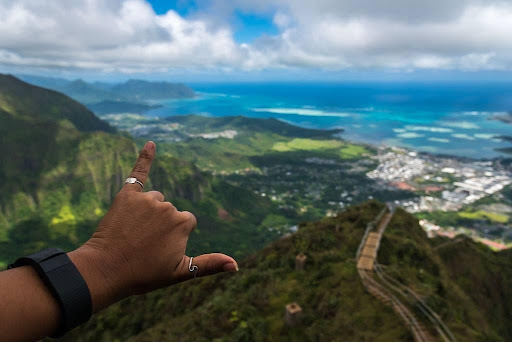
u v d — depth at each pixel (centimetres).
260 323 1546
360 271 1838
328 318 1503
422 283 1791
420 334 1245
